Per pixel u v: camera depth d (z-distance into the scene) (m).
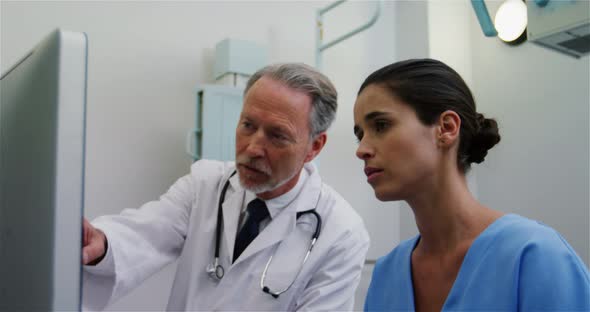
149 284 1.74
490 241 0.61
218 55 1.89
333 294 1.15
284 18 2.16
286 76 1.14
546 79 2.06
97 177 1.71
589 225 1.86
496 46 2.29
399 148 0.63
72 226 0.39
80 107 0.40
